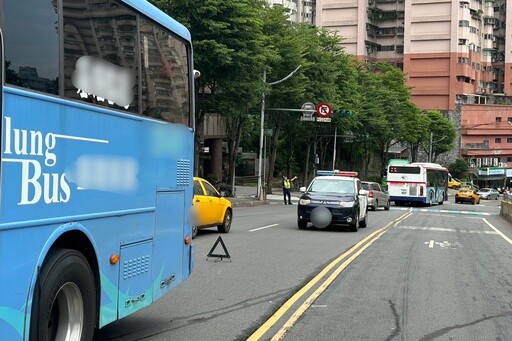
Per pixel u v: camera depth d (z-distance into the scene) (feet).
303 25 133.69
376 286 31.04
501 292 30.53
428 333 21.85
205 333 20.81
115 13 16.46
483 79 395.75
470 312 25.59
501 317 24.79
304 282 31.37
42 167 12.50
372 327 22.49
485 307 26.68
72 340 14.14
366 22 384.06
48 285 12.77
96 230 15.06
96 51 15.25
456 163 340.18
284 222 71.77
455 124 358.43
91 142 14.78
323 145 205.16
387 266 38.24
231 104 79.41
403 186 141.69
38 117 12.38
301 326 22.30
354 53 381.60
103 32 15.71
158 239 19.38
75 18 14.23
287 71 111.34
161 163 19.67
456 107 360.07
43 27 12.78
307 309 25.17
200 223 50.65
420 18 371.15
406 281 32.86
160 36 20.03
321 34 145.38
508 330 22.62
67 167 13.56
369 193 112.27
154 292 19.03
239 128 128.26
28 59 12.17
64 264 13.41
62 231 13.32
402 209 127.65
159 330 21.07
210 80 77.41
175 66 21.52
